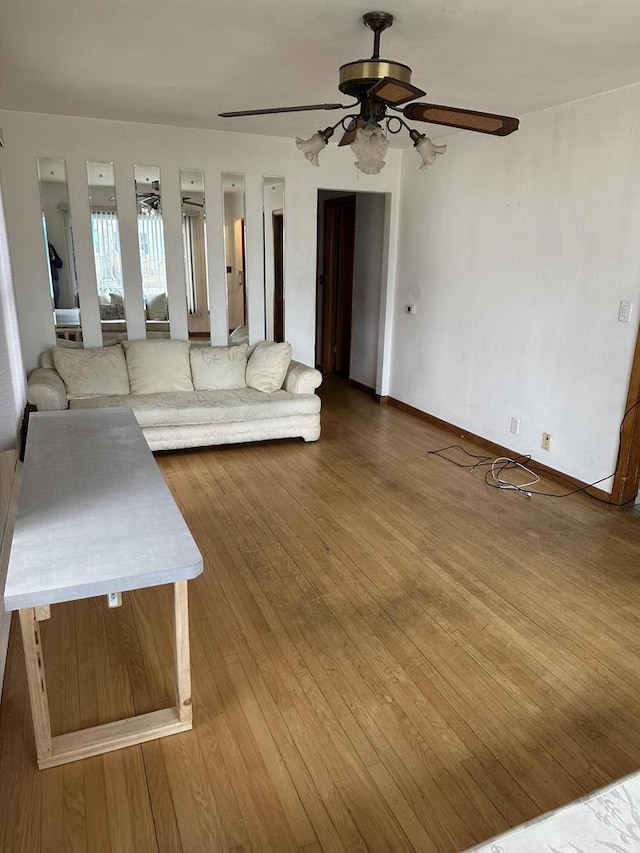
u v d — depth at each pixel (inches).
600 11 91.7
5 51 115.4
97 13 96.4
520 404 167.0
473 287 180.9
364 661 86.0
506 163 162.9
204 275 195.5
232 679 81.7
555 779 67.2
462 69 121.3
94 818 61.2
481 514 136.3
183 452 175.6
